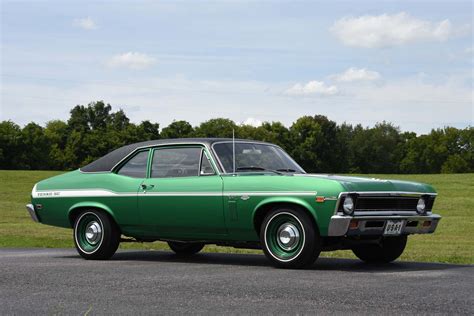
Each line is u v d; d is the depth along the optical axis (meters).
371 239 7.64
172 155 8.45
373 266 7.79
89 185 8.91
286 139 122.31
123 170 8.79
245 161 8.14
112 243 8.70
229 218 7.78
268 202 7.45
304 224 7.25
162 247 11.65
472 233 18.25
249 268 7.46
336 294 5.45
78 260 8.60
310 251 7.25
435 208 31.27
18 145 115.94
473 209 30.78
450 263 8.36
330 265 7.88
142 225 8.52
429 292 5.54
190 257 9.20
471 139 130.62
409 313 4.66
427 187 7.96
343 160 127.25
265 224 7.51
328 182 7.16
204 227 8.03
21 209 31.34
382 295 5.39
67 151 119.75
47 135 122.44
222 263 8.20
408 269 7.43
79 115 145.62
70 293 5.59
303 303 5.05
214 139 8.34
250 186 7.62
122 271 7.11
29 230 17.83
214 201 7.88
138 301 5.19
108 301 5.20
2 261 8.30
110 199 8.69
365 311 4.73
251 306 4.95
